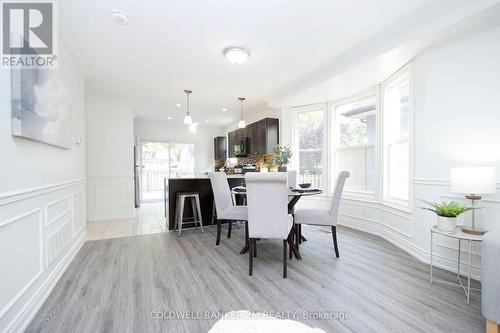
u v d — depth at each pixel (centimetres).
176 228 401
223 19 221
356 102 407
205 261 264
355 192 404
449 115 236
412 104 276
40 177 186
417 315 166
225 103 523
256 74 356
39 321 160
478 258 220
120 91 434
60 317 164
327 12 212
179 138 790
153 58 300
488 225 215
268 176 217
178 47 272
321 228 400
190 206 419
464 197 226
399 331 150
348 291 198
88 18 216
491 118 212
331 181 443
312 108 468
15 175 150
